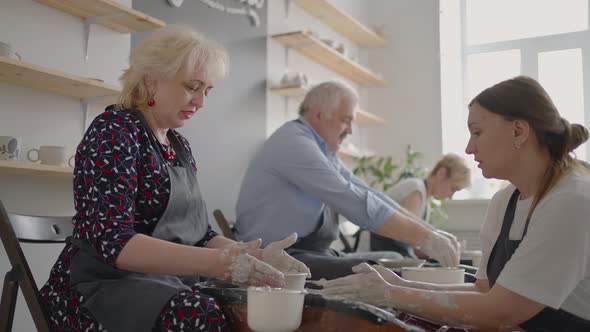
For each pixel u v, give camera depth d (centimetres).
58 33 249
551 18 507
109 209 139
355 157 486
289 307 116
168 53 159
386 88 548
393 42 550
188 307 128
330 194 241
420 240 228
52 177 246
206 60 163
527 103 137
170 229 157
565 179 132
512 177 143
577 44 494
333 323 123
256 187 259
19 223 153
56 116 248
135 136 151
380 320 118
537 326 136
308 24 462
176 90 162
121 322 132
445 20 538
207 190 335
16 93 233
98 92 248
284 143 254
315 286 155
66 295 144
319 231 257
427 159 527
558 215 126
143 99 163
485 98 142
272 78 404
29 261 238
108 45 271
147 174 153
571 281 125
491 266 156
